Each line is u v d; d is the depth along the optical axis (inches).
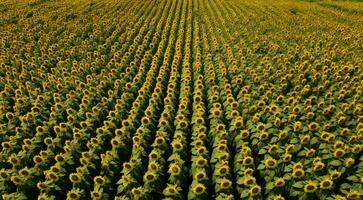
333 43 974.4
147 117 516.4
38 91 643.5
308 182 356.2
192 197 365.7
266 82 657.0
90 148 446.6
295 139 441.4
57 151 462.3
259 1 1889.8
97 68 802.8
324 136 437.1
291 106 555.2
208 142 473.1
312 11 1542.8
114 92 642.2
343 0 1925.4
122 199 352.8
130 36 1088.8
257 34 1091.9
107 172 407.2
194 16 1489.9
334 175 362.6
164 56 888.9
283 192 374.6
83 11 1401.3
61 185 398.9
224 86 636.1
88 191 391.5
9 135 513.7
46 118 549.0
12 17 1253.1
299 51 899.4
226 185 365.4
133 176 395.5
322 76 660.7
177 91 661.9
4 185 390.0
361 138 438.0
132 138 486.0
